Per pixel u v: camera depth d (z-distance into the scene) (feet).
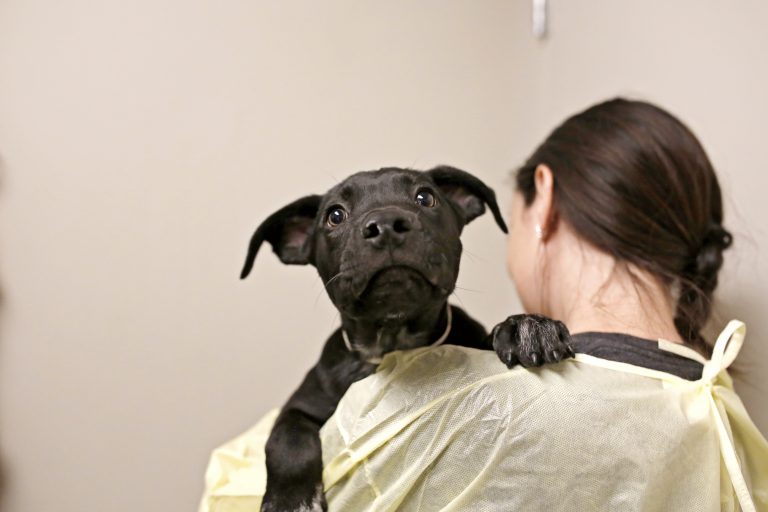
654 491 4.62
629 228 5.86
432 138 12.50
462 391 5.06
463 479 4.86
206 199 11.44
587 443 4.69
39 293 10.82
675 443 4.77
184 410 11.31
